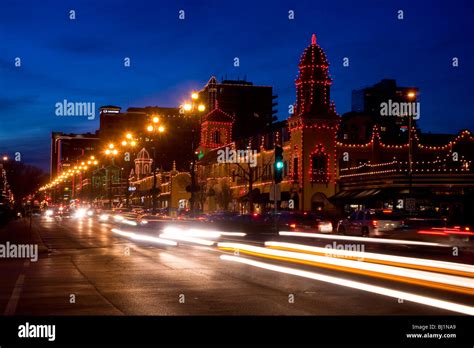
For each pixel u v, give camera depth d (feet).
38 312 40.50
